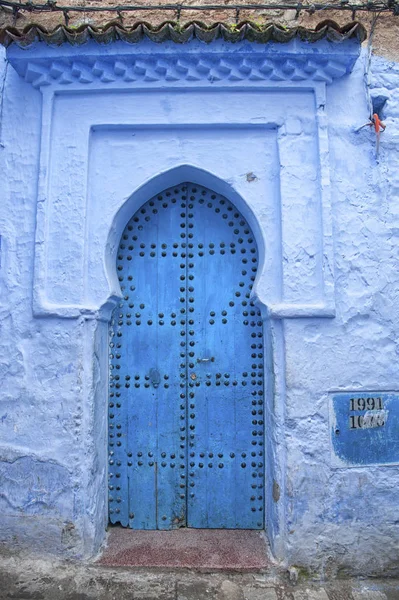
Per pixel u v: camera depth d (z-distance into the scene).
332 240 3.70
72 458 3.59
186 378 4.00
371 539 3.58
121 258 4.07
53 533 3.56
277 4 4.09
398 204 3.85
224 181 3.83
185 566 3.49
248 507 3.92
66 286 3.69
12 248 3.77
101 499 3.76
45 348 3.66
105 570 3.47
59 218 3.75
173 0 4.20
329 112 3.87
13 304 3.72
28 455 3.62
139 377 4.00
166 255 4.08
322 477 3.59
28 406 3.65
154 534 3.85
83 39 3.59
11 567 3.48
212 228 4.10
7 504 3.62
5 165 3.85
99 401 3.75
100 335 3.78
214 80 3.79
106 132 3.90
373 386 3.68
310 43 3.67
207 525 3.92
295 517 3.56
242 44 3.66
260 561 3.55
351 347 3.68
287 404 3.61
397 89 3.96
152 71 3.76
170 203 4.12
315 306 3.62
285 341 3.64
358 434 3.64
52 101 3.83
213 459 3.96
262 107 3.83
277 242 3.78
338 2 4.14
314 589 3.41
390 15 4.07
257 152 3.86
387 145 3.89
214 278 4.06
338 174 3.82
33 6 3.88
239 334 4.02
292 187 3.77
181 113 3.82
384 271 3.77
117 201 3.81
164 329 4.03
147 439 3.97
